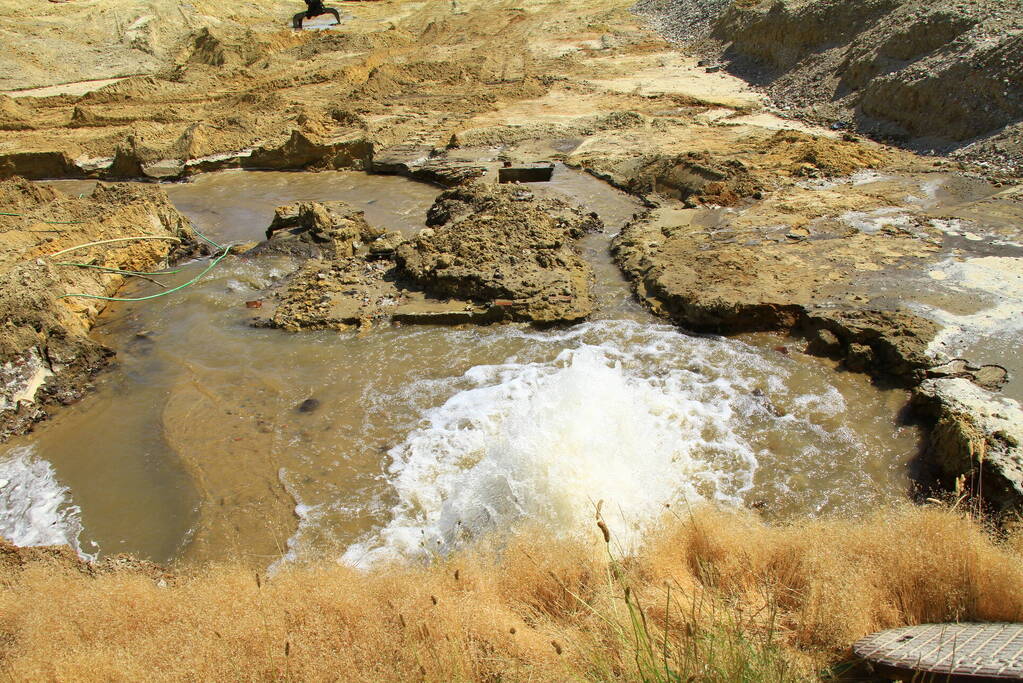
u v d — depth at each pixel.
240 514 5.94
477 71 23.30
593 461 5.57
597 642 3.45
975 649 3.09
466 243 9.88
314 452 6.66
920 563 3.95
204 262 11.52
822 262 9.00
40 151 18.33
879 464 5.98
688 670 3.09
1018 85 12.37
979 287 7.98
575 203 12.58
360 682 3.40
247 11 37.28
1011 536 4.45
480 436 6.67
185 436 7.05
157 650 3.73
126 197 12.51
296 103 20.95
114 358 8.66
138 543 5.76
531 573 4.22
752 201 11.50
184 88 24.16
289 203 14.80
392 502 5.95
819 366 7.36
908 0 16.22
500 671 3.38
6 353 7.80
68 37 30.23
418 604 3.85
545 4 34.22
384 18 35.16
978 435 5.60
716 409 6.82
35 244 10.44
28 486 6.59
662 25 28.17
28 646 3.86
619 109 18.59
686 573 4.23
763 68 20.45
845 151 12.99
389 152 16.84
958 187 11.27
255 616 3.89
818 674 3.31
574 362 7.09
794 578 4.08
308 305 9.34
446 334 8.58
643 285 9.19
